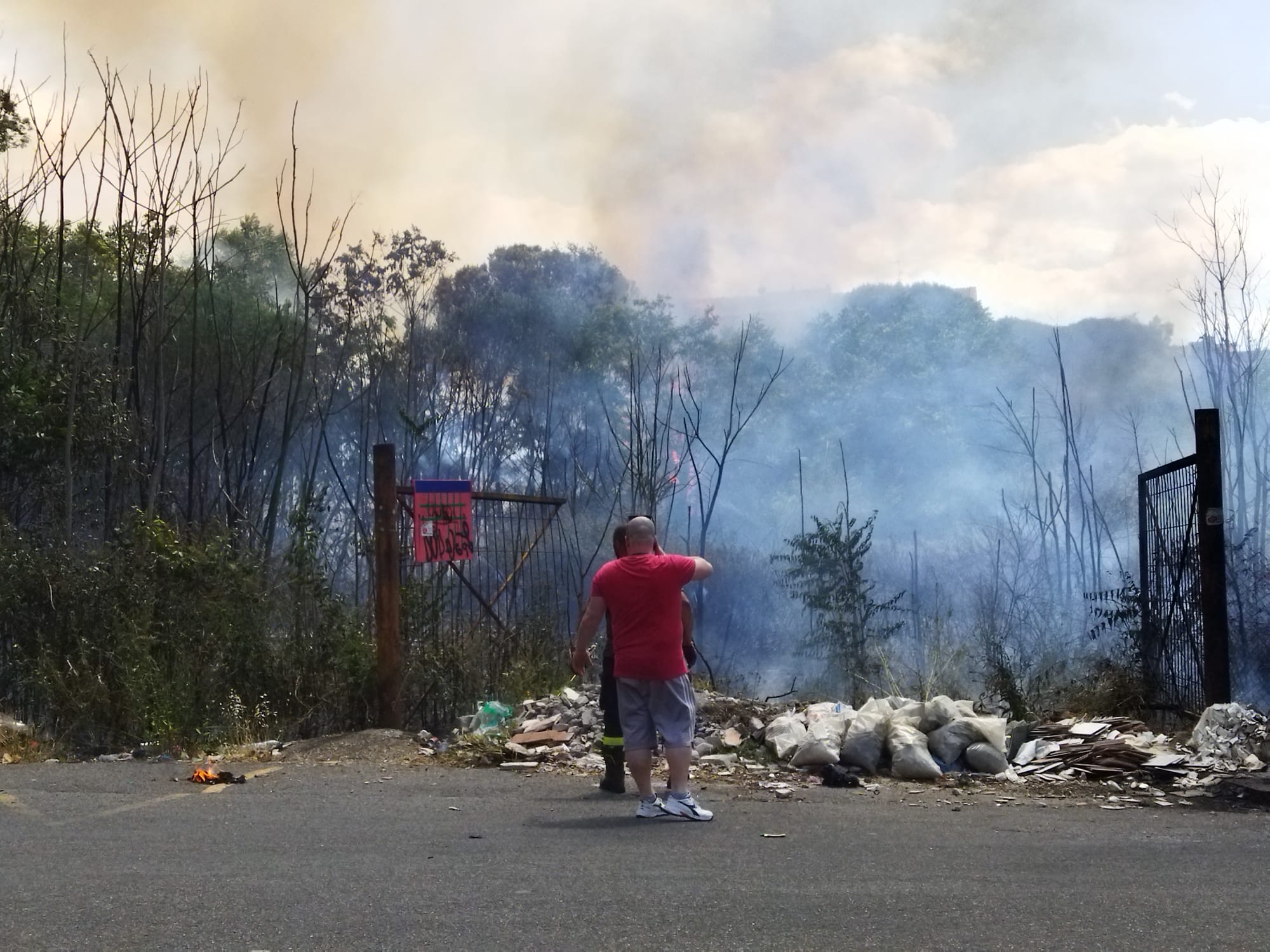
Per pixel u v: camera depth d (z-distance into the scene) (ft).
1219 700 31.50
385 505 35.58
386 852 19.52
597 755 30.53
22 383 45.65
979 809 24.66
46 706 35.29
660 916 15.33
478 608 39.83
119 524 43.86
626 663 23.44
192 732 33.65
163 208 50.55
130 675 34.55
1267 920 15.37
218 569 38.68
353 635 36.78
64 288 57.16
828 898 16.33
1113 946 14.14
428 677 37.01
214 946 13.92
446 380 83.51
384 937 14.33
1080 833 21.94
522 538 41.93
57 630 36.60
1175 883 17.54
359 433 69.62
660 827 22.17
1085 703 35.99
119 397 50.44
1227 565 42.32
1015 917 15.38
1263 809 24.86
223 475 56.03
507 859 19.01
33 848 19.76
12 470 45.50
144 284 50.70
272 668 36.42
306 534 39.81
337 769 29.53
